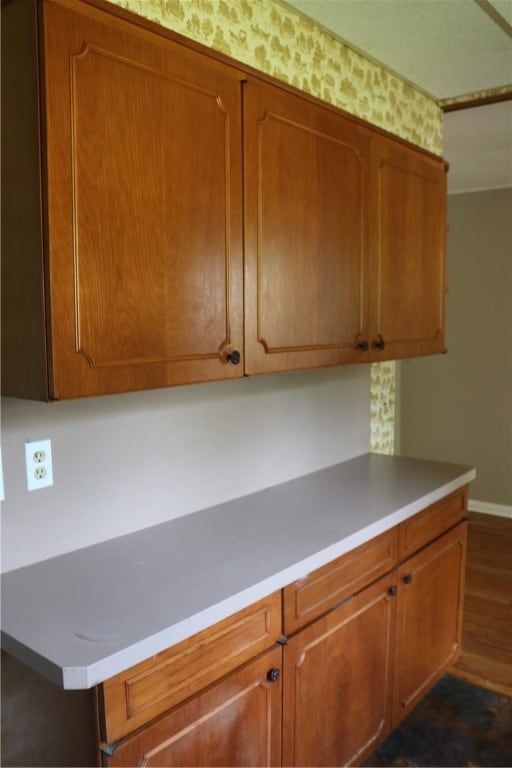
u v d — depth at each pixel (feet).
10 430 4.89
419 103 8.96
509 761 6.95
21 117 3.91
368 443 9.30
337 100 7.41
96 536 5.55
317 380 8.13
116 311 4.25
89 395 4.13
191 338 4.81
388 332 7.21
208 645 4.48
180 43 4.63
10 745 4.71
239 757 4.80
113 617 4.25
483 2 6.31
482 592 11.06
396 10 6.52
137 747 4.01
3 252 4.14
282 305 5.66
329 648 5.72
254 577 4.88
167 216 4.55
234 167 5.09
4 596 4.57
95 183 4.07
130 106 4.25
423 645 7.47
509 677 8.52
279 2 6.49
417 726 7.54
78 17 3.93
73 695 4.00
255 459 7.21
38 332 3.97
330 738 5.87
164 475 6.12
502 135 10.62
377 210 6.89
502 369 14.88
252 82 5.22
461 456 15.64
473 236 14.96
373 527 6.10
